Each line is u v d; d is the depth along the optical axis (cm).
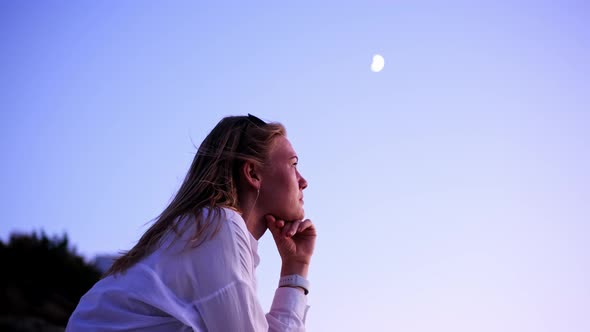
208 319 182
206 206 198
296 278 230
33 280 1603
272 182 222
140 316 181
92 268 1794
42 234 1748
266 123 230
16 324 1392
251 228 222
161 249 190
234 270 186
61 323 1512
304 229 232
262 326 190
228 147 219
